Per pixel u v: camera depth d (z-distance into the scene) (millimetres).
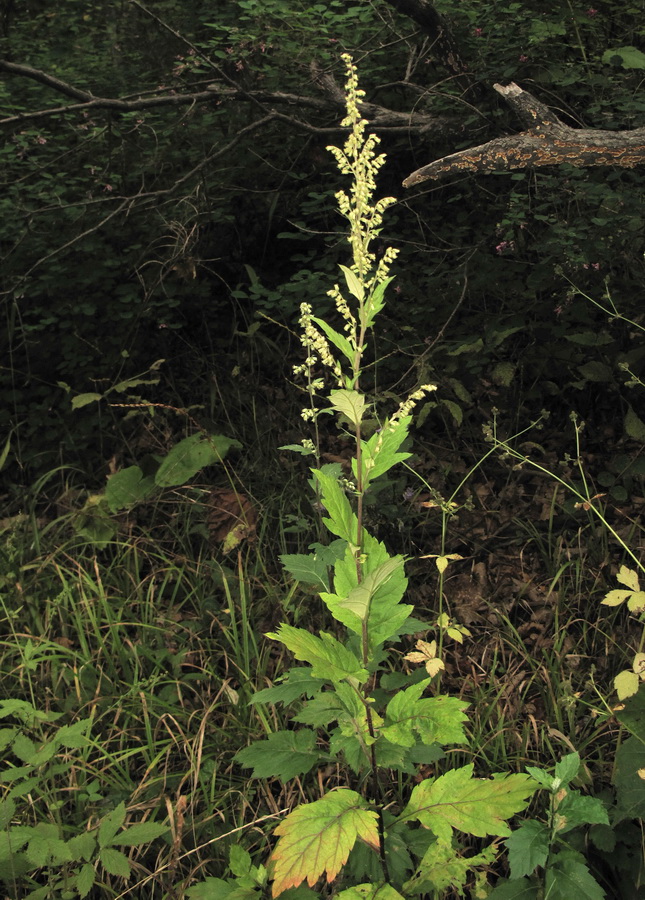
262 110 4633
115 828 2240
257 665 2965
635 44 4781
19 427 4672
